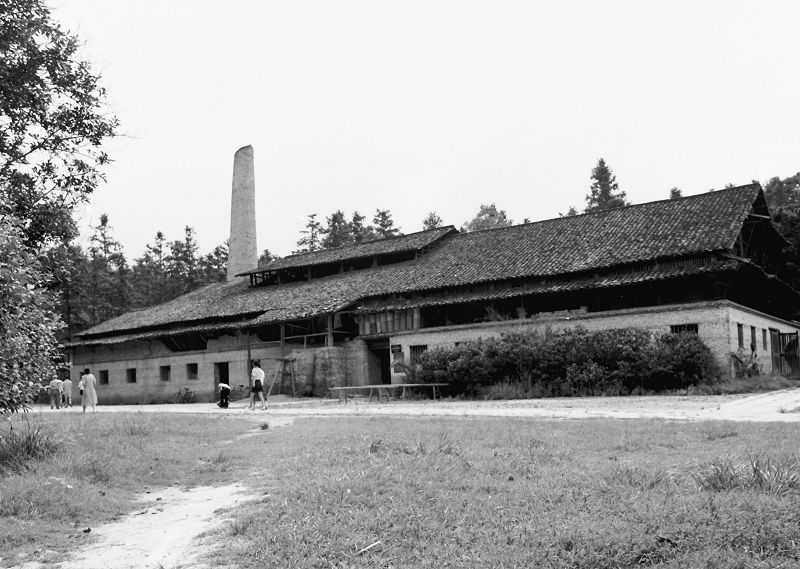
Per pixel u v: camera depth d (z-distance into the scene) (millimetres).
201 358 46094
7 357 10867
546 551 6047
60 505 8805
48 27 15891
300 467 10867
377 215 82000
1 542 7477
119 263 72062
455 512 7453
